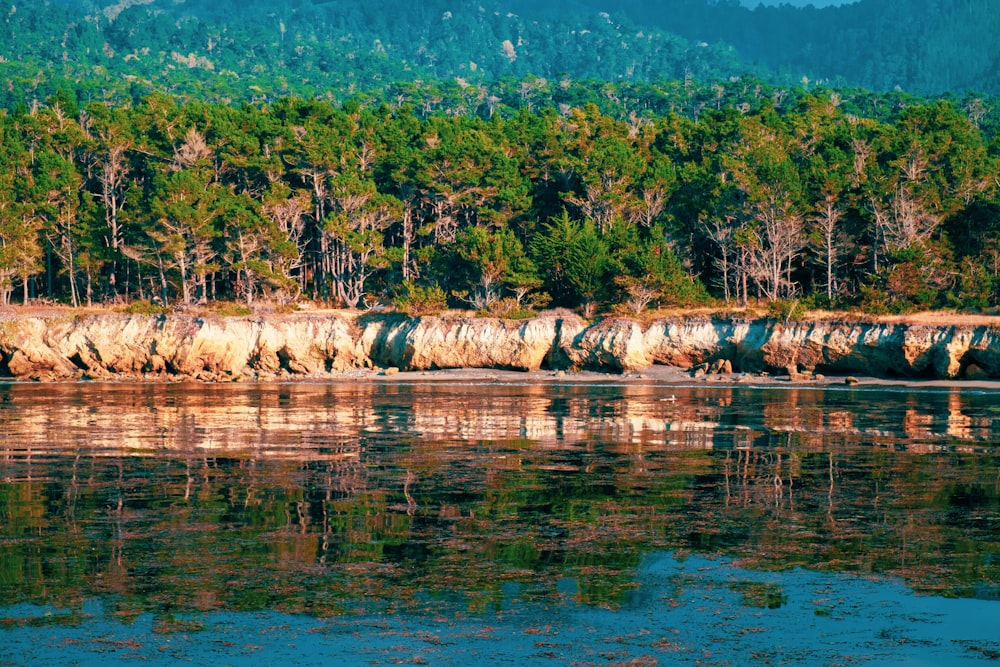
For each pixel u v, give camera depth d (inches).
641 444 7470.5
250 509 5172.2
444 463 6594.5
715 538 4596.5
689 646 3309.5
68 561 4188.0
